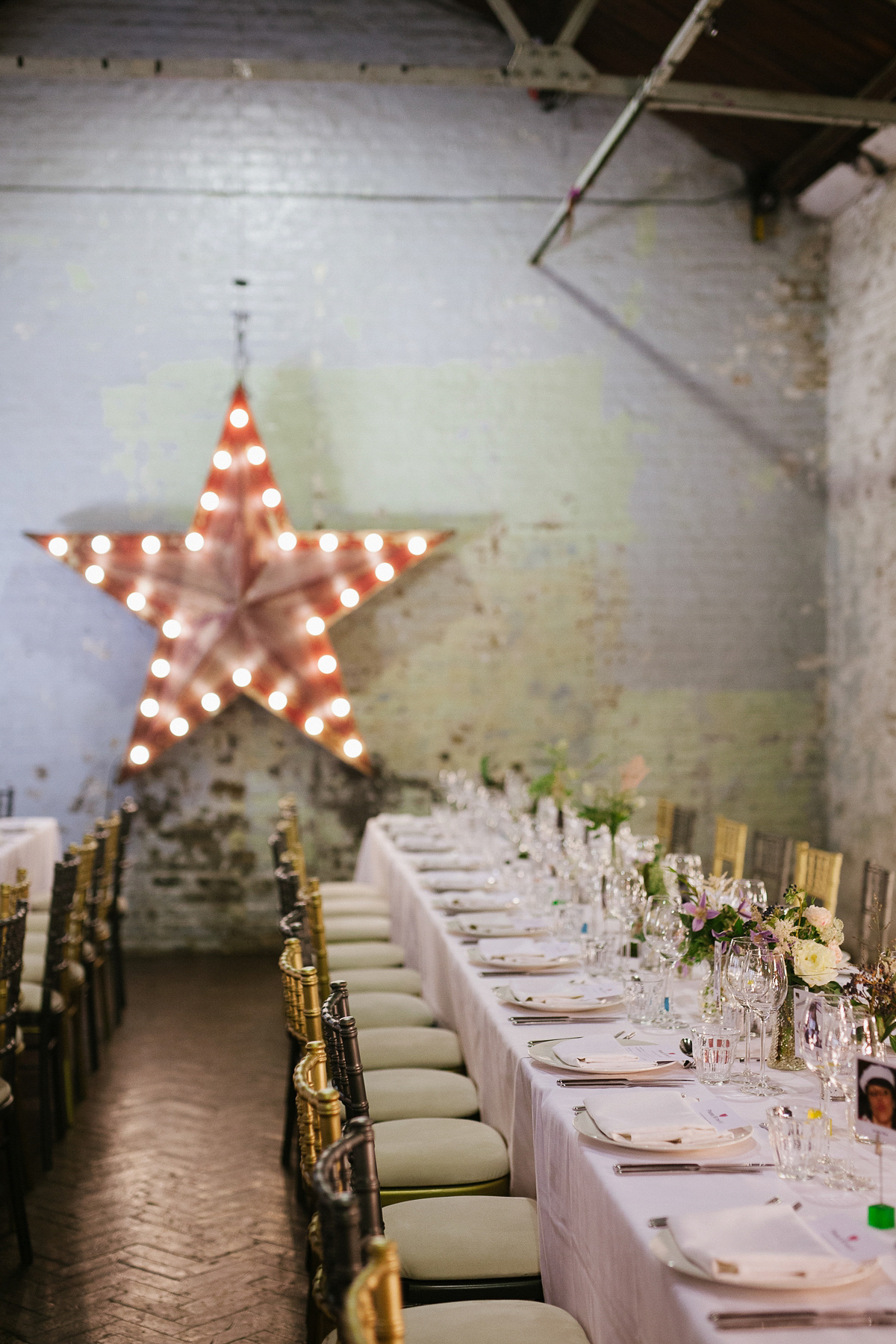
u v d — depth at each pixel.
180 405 6.69
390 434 6.82
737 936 2.34
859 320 6.69
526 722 6.88
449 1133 2.52
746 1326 1.24
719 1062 2.06
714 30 4.51
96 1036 4.61
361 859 6.49
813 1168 1.64
